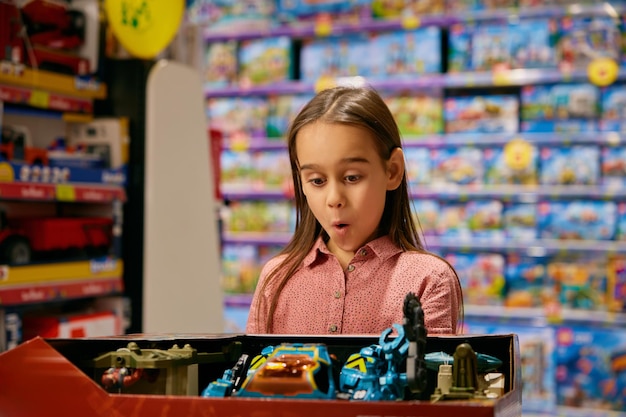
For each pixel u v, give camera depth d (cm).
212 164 341
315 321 142
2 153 243
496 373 104
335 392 91
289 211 501
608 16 441
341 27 477
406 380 94
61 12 270
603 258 452
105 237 279
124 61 286
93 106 288
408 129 472
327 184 124
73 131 288
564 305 444
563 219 449
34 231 258
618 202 452
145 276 280
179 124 296
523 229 455
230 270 507
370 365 97
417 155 472
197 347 112
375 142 125
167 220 288
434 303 133
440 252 471
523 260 458
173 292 290
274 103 504
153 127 284
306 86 486
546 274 452
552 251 453
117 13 267
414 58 468
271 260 156
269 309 148
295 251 150
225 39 516
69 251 267
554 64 444
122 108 286
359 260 142
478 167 461
